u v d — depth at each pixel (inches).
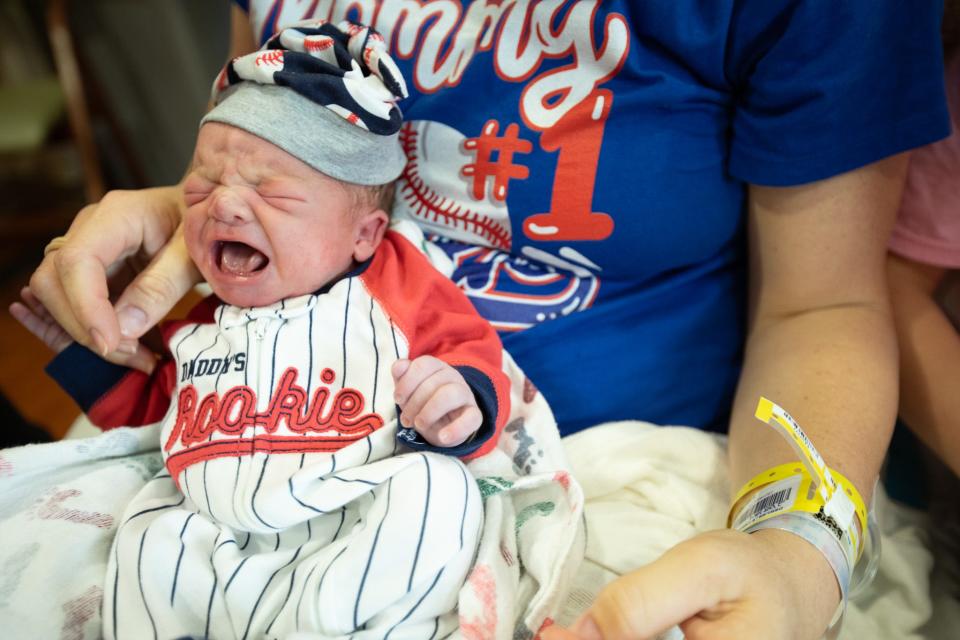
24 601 21.3
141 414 28.5
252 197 23.7
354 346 24.4
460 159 26.5
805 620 17.1
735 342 29.3
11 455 24.8
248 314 25.0
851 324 24.1
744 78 24.7
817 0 21.7
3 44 92.0
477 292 27.6
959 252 27.2
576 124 24.9
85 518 23.8
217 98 26.2
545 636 15.4
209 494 22.5
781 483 20.4
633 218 25.3
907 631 23.7
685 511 25.3
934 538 28.6
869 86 22.4
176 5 71.1
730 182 26.1
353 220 25.8
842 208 23.9
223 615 21.2
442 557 20.1
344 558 20.3
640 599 15.1
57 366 27.2
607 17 24.1
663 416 28.8
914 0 21.5
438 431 21.5
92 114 80.7
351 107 23.8
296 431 23.1
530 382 26.3
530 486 23.4
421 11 27.0
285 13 28.2
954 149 26.6
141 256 27.4
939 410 26.7
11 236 95.3
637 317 28.1
